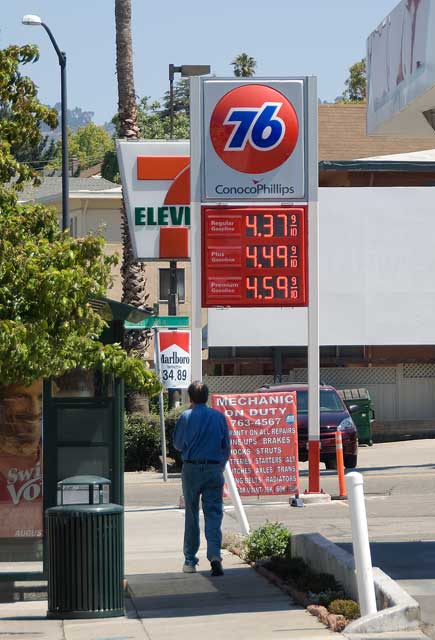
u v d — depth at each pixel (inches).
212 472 1143.6
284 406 1740.9
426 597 935.7
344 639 787.4
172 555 1322.6
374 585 866.1
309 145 1734.7
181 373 2225.6
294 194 1732.3
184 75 3253.0
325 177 4141.2
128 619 931.3
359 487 827.4
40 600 1046.4
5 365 1004.6
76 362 1022.4
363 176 4005.9
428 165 3969.0
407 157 4296.3
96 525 940.6
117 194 4810.5
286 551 1214.9
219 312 3661.4
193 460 1143.6
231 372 3956.7
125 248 3193.9
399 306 3713.1
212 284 1729.8
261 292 1734.7
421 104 1172.5
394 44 1220.5
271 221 1732.3
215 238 1727.4
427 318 3715.6
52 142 6190.9
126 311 1072.8
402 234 3713.1
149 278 4630.9
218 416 1149.7
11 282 1019.9
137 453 2807.6
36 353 1001.5
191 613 945.5
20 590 1048.2
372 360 3887.8
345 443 2498.8
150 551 1369.3
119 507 957.8
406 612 804.6
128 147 2178.9
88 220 4852.4
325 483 2196.1
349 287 3703.3
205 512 1148.5
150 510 1881.2
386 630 799.7
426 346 3912.4
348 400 3358.8
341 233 3698.3
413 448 3430.1
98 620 932.6
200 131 1729.8
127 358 1029.2
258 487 1731.1
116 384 1056.2
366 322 3705.7
